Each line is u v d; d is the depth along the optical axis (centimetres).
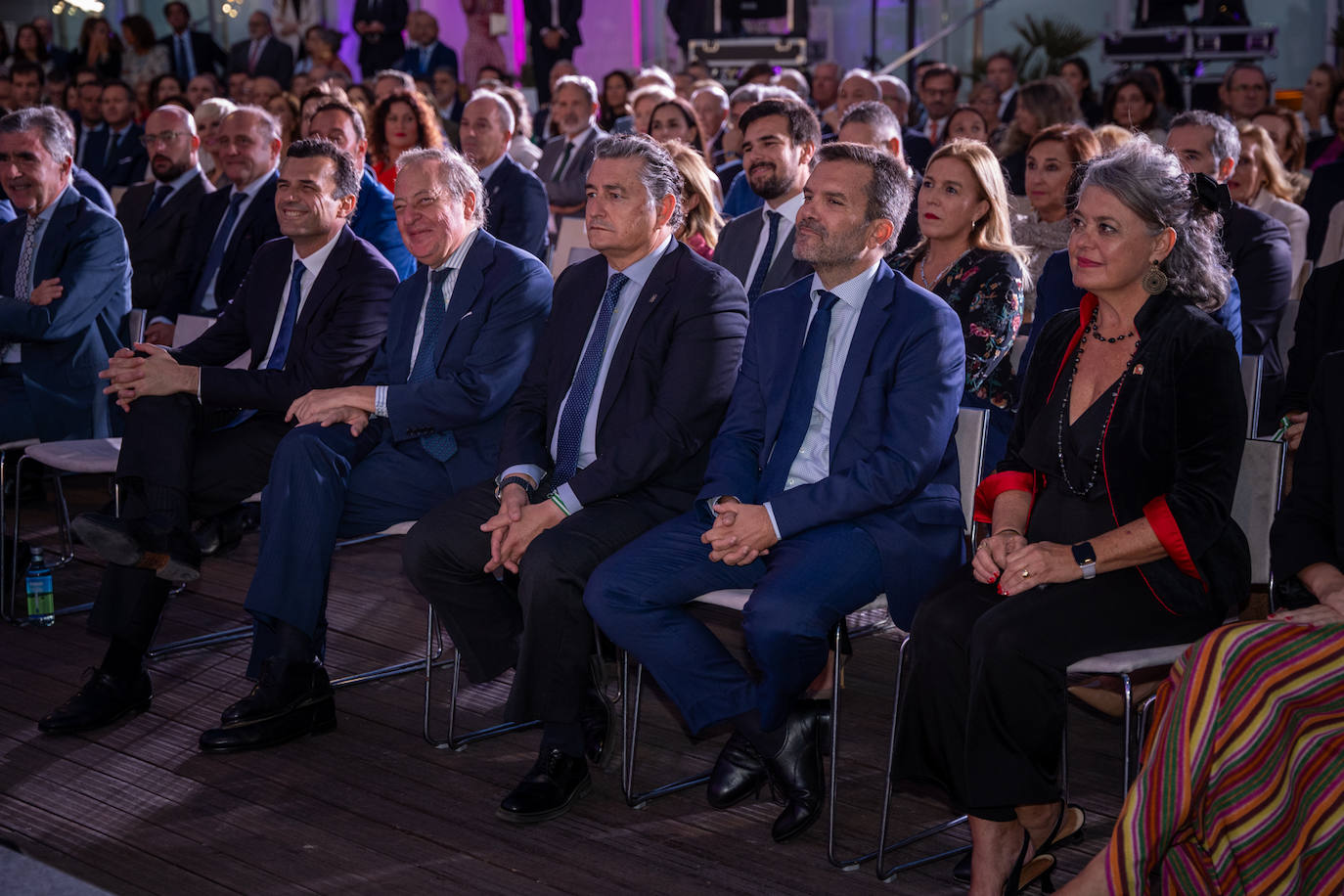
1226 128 370
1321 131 777
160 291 534
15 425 396
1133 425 226
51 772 281
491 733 299
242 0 1155
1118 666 216
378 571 422
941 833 255
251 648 334
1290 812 193
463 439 316
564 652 261
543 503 274
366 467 310
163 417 318
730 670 251
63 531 420
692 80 916
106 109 820
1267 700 191
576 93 667
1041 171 405
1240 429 222
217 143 513
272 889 234
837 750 291
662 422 275
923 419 252
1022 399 248
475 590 286
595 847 249
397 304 327
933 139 777
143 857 245
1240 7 916
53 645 357
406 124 587
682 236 406
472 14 1064
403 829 256
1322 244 471
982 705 216
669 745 296
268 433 334
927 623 230
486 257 316
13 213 474
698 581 254
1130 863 194
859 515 252
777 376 267
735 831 256
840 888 234
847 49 1055
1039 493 245
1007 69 827
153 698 320
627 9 1134
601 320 289
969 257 327
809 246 259
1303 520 225
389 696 323
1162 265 228
